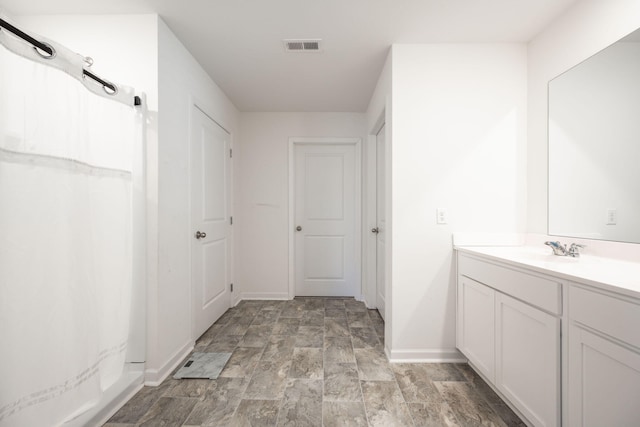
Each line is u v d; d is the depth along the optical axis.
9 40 0.97
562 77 1.60
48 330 1.09
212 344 2.13
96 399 1.26
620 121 1.29
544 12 1.58
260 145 3.25
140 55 1.63
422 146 1.88
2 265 0.98
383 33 1.78
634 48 1.23
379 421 1.33
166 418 1.34
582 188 1.47
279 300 3.22
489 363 1.50
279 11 1.59
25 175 1.03
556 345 1.05
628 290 0.79
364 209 3.22
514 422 1.32
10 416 1.00
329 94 2.74
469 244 1.85
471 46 1.88
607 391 0.87
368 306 2.96
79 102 1.21
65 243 1.14
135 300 1.60
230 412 1.38
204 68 2.24
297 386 1.60
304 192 3.34
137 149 1.59
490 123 1.87
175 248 1.83
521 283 1.25
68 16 1.64
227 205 2.87
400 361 1.87
